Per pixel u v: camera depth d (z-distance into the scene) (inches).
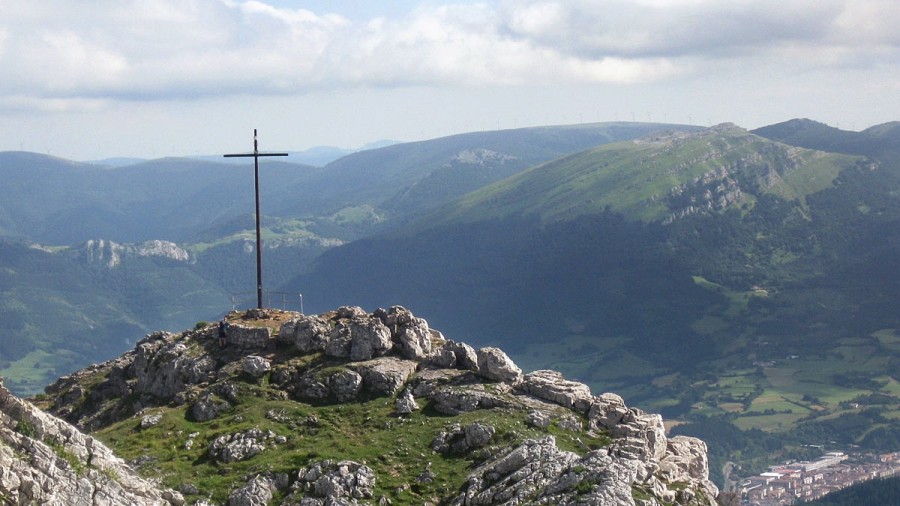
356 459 2652.6
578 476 2228.1
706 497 2566.4
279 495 2522.1
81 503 1732.3
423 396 3056.1
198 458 2787.9
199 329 3806.6
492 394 2984.7
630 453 2493.8
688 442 3147.1
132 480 1860.2
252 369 3267.7
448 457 2677.2
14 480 1657.2
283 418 2977.4
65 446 1798.7
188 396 3250.5
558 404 2982.3
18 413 1770.4
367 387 3127.5
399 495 2479.1
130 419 3179.1
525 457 2437.3
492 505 2285.9
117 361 4033.0
